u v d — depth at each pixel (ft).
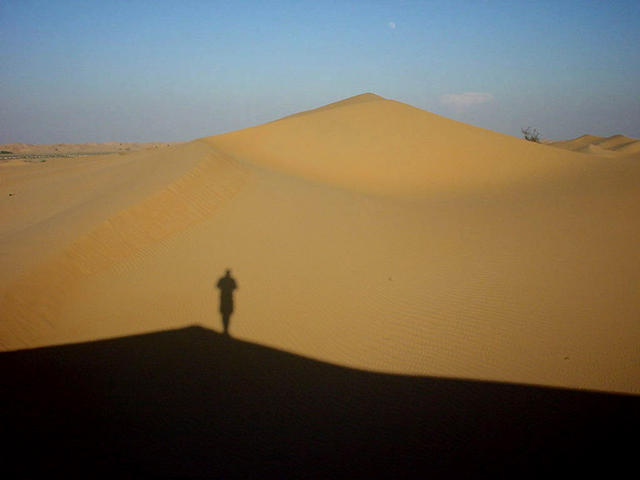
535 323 23.88
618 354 20.52
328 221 42.52
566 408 17.03
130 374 20.68
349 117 95.45
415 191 63.16
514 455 14.74
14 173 99.71
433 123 94.68
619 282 27.89
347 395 18.74
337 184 62.18
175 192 43.62
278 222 41.55
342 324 25.04
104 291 29.84
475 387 18.78
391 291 28.86
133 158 90.33
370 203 50.78
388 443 15.72
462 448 15.24
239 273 31.94
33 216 54.70
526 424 16.26
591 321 23.66
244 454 15.47
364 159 77.92
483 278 30.14
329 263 33.53
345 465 14.76
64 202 59.06
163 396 18.97
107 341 23.80
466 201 54.75
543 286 28.32
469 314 25.34
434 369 20.34
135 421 17.31
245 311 26.86
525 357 20.83
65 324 25.61
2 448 15.16
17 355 21.58
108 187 59.52
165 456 15.39
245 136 84.79
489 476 13.91
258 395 18.97
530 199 52.49
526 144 86.53
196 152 61.46
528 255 33.71
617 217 40.88
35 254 31.99
